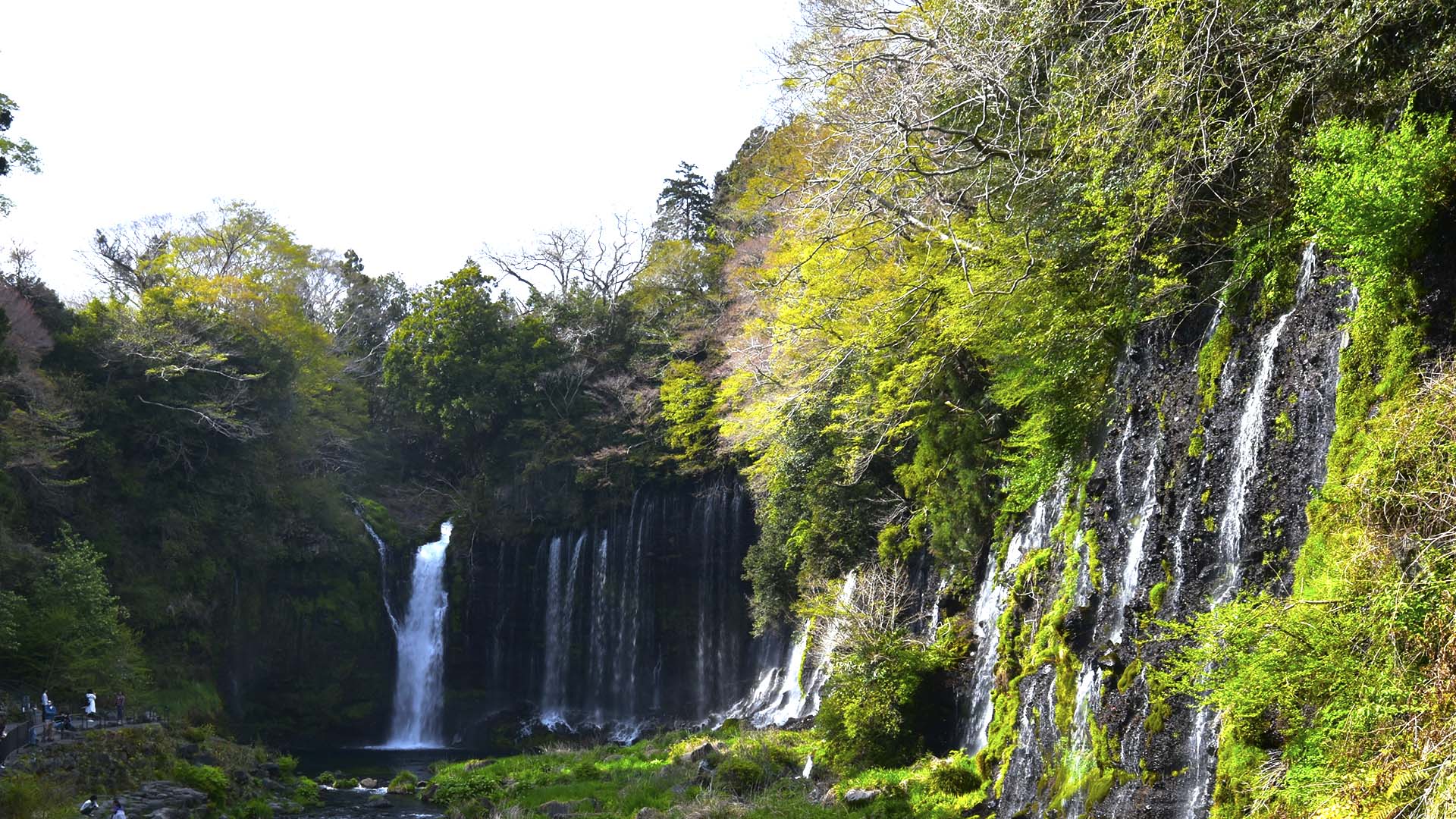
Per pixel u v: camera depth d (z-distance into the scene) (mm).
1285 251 14305
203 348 45719
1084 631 17234
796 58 25625
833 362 27891
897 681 23734
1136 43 15672
